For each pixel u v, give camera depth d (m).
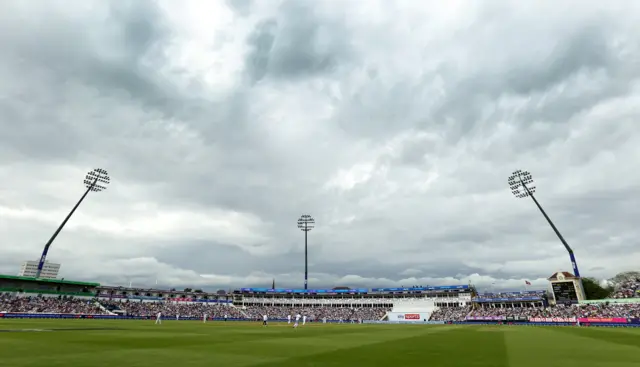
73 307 89.56
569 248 92.94
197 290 154.12
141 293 121.25
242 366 14.92
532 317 83.88
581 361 16.91
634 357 18.45
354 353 20.30
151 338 29.80
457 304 116.50
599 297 117.88
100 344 23.47
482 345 25.97
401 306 123.44
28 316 74.25
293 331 47.41
